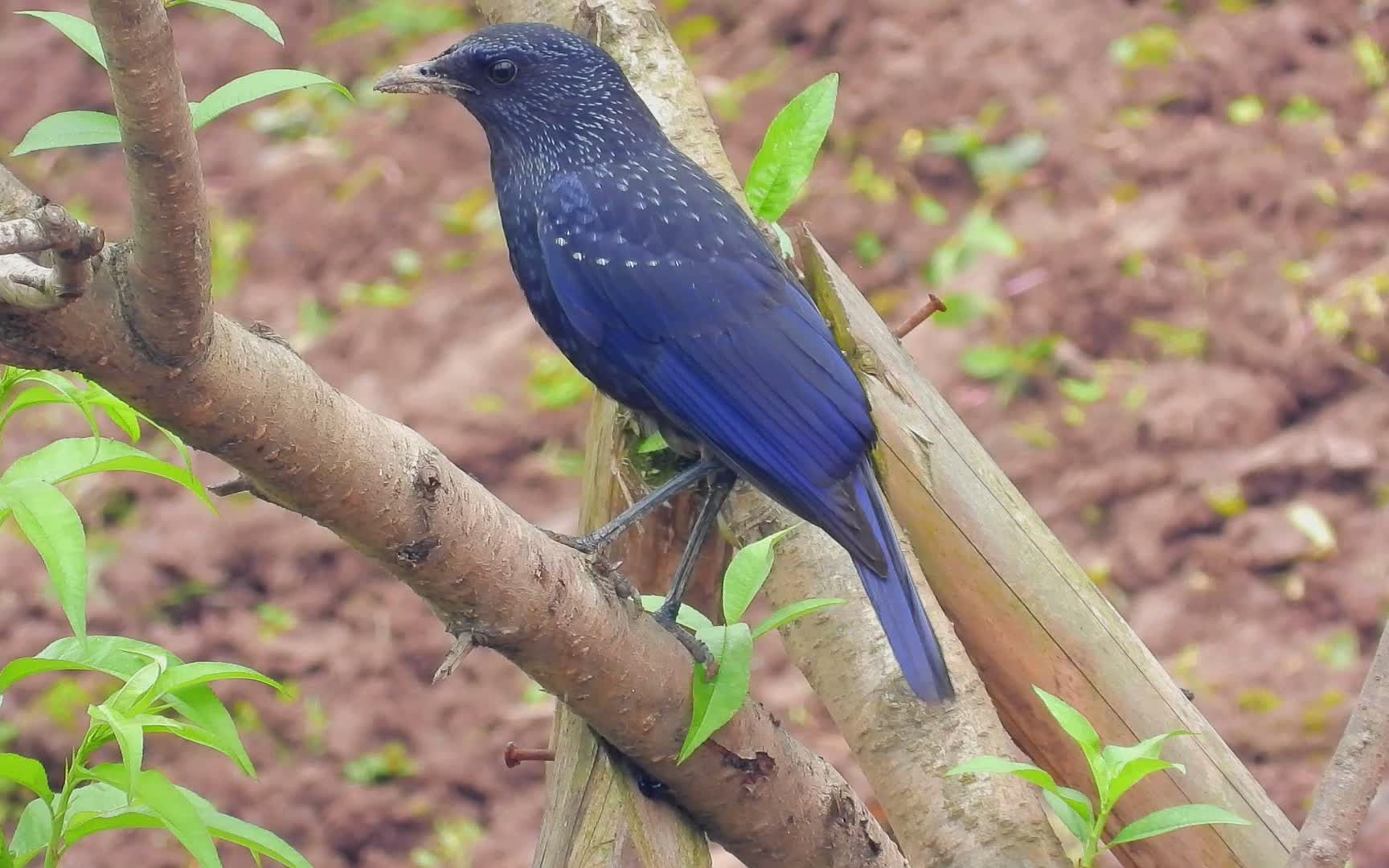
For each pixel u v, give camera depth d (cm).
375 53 1842
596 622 485
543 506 1332
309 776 1159
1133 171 1537
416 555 443
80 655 414
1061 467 1320
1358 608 1191
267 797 1150
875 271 1491
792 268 673
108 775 400
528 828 1130
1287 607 1210
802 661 620
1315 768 1084
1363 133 1558
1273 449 1297
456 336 1491
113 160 1738
